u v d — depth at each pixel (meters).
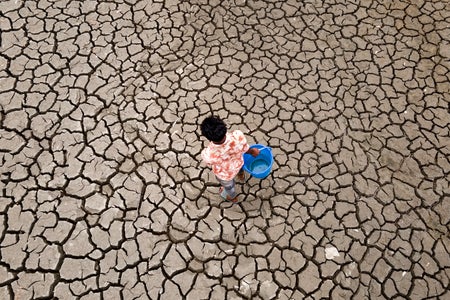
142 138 4.29
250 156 4.02
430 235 3.73
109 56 4.90
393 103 4.58
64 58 4.87
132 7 5.35
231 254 3.62
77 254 3.59
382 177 4.06
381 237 3.72
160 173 4.07
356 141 4.30
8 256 3.57
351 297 3.42
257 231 3.75
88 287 3.44
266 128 4.38
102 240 3.67
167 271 3.53
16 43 4.98
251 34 5.13
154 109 4.49
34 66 4.79
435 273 3.54
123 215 3.81
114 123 4.38
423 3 5.47
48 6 5.33
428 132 4.36
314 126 4.39
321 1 5.46
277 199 3.93
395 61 4.92
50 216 3.79
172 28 5.16
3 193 3.91
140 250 3.62
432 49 5.04
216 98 4.58
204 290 3.45
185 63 4.85
